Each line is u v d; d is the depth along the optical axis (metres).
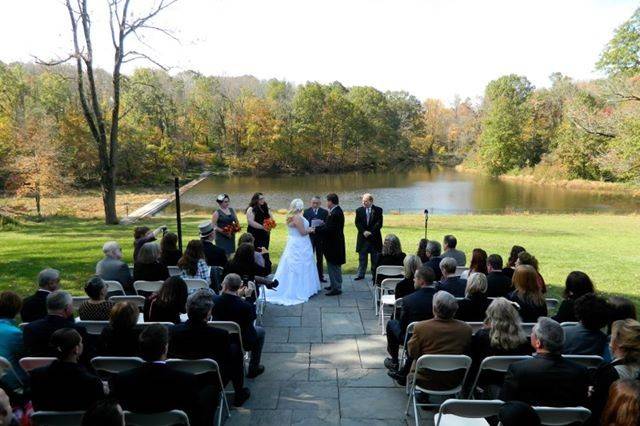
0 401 2.68
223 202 8.92
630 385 2.62
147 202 40.84
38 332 4.20
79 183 45.66
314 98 79.25
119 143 51.59
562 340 3.41
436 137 101.38
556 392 3.35
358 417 4.66
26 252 13.66
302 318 7.49
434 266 6.77
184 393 3.49
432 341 4.32
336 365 5.84
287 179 64.62
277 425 4.52
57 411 3.34
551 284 10.12
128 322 4.30
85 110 22.92
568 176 54.88
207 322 4.58
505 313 4.18
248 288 6.08
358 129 81.56
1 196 39.06
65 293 4.40
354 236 17.22
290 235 8.39
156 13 21.05
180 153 64.25
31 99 53.06
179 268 6.41
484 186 54.50
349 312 7.75
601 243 16.72
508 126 63.97
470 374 4.50
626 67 25.59
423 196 46.81
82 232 19.47
